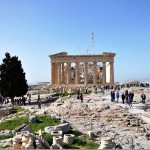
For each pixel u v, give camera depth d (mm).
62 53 157250
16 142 31016
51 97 99125
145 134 45594
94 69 155625
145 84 124750
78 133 42406
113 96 73062
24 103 85750
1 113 68750
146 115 57812
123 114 57594
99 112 60312
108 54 155500
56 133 36406
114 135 43156
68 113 61094
